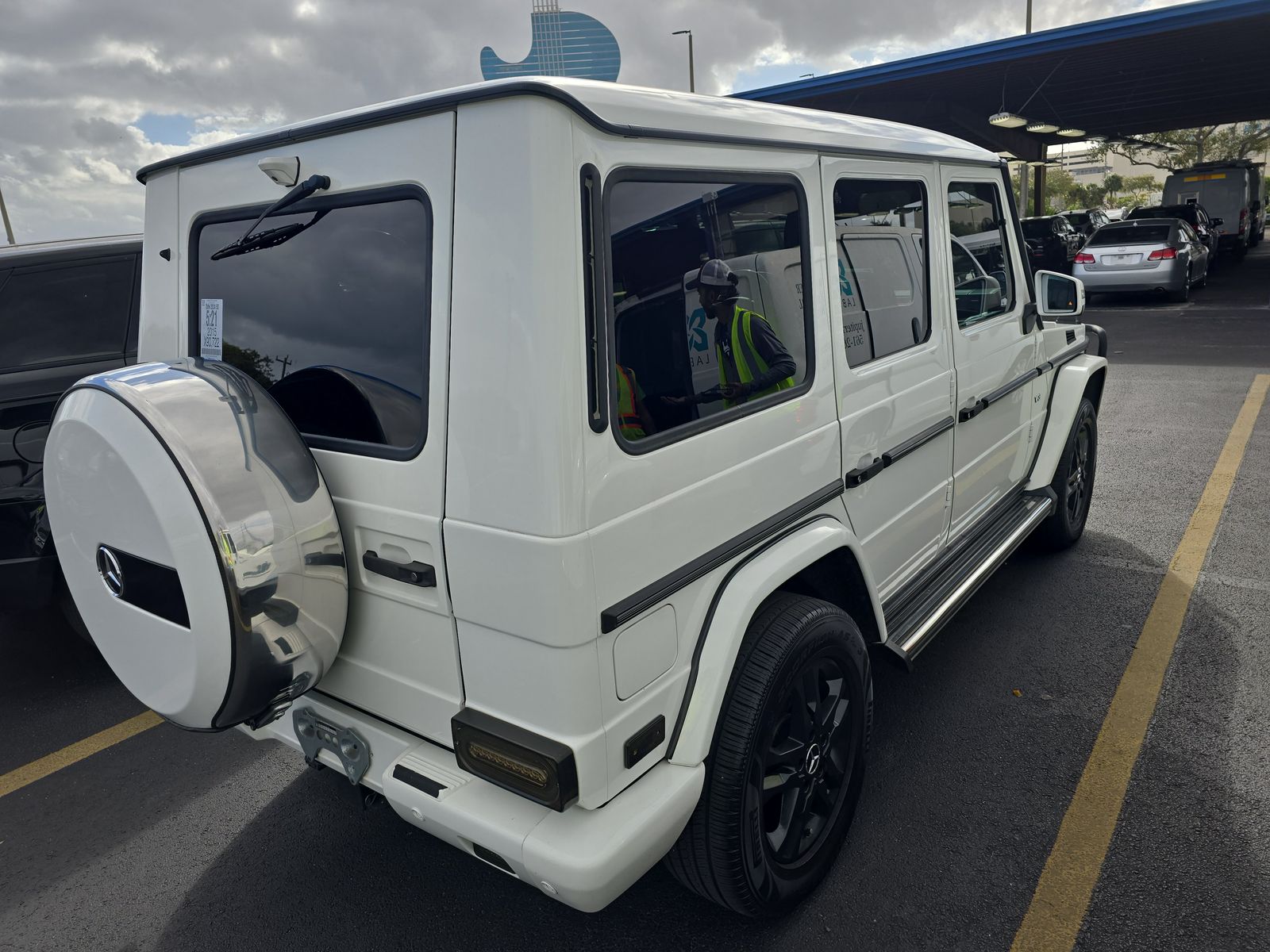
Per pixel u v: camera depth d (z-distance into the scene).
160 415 1.83
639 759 1.92
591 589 1.72
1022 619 4.06
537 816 1.83
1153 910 2.37
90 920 2.59
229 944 2.47
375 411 1.95
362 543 2.01
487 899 2.60
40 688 4.09
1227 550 4.71
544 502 1.65
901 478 2.99
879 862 2.60
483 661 1.85
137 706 3.88
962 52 15.60
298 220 2.06
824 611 2.33
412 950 2.41
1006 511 4.10
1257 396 8.09
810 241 2.39
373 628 2.06
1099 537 5.00
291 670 1.93
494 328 1.67
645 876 2.65
